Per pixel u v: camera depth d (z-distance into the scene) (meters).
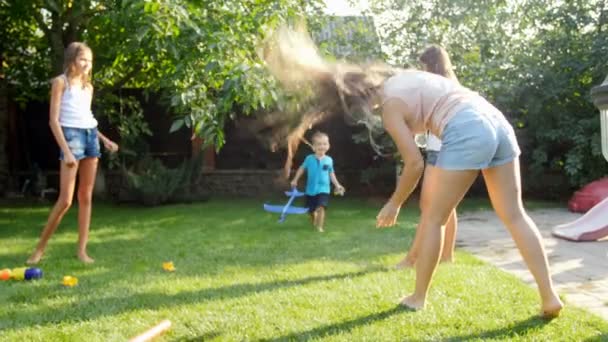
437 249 3.04
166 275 4.02
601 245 5.50
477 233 6.32
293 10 5.50
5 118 10.88
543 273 2.91
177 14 5.05
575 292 3.61
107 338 2.71
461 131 2.85
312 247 5.18
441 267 4.16
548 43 9.97
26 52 10.45
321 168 6.63
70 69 4.39
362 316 2.97
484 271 4.01
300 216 7.86
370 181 11.38
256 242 5.52
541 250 2.92
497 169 2.94
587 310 3.13
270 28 4.93
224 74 5.00
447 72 3.62
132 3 5.23
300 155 11.59
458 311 3.03
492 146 2.84
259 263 4.43
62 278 3.96
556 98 9.59
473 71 9.68
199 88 5.28
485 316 2.95
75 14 7.55
